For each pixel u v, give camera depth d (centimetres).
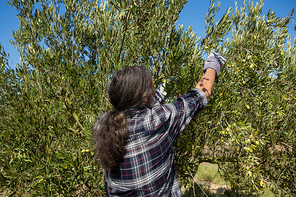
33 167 166
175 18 171
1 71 239
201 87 93
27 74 253
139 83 76
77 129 224
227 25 144
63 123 212
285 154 205
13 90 237
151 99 83
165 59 172
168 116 79
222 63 104
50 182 163
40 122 193
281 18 124
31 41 241
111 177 83
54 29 260
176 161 183
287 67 187
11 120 212
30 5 239
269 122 199
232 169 298
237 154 227
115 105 78
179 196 90
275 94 191
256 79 174
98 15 212
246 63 130
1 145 190
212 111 147
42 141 195
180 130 86
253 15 166
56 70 214
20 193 161
